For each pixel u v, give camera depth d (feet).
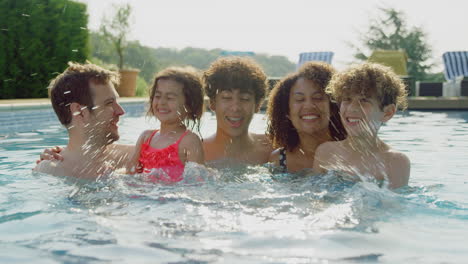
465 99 31.81
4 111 17.47
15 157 10.93
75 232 5.01
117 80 8.50
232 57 9.39
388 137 15.46
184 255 4.34
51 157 8.04
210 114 24.09
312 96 8.48
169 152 8.17
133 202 6.15
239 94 8.68
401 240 4.78
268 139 9.57
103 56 47.47
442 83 39.37
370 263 4.17
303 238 4.80
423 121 22.30
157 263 4.15
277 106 8.94
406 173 7.23
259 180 7.57
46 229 5.12
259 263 4.15
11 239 4.83
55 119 20.63
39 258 4.30
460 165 9.95
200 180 7.39
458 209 5.96
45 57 31.24
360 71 7.37
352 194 6.45
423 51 82.43
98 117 7.84
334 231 5.04
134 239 4.78
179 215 5.58
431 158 10.97
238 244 4.63
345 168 7.47
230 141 9.12
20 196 6.52
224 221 5.34
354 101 7.26
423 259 4.27
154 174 7.68
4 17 29.01
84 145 7.88
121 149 9.12
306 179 7.56
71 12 32.68
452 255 4.37
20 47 29.78
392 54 44.70
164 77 8.57
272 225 5.22
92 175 7.79
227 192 6.65
